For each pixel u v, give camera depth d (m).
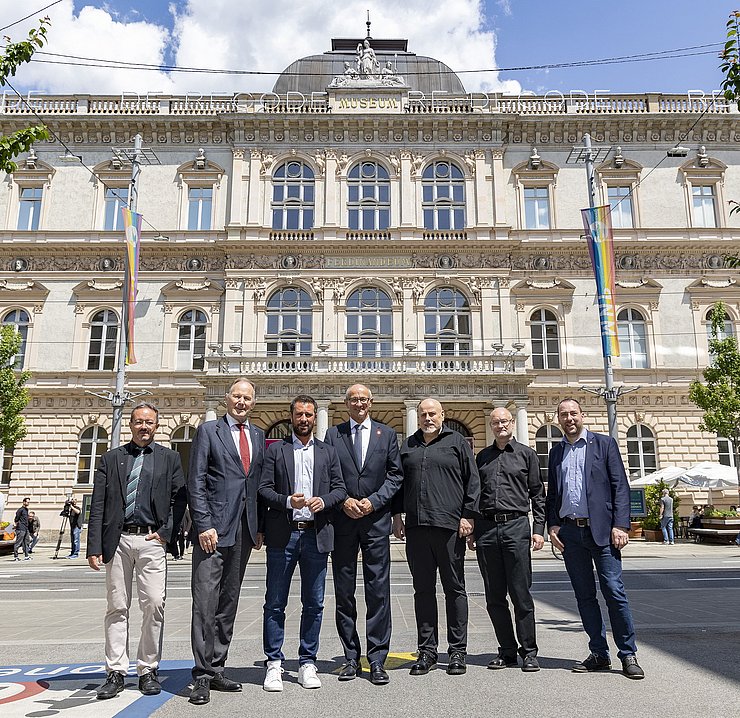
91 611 11.23
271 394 28.86
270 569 6.28
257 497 6.52
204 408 31.78
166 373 31.91
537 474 7.05
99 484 6.17
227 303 32.09
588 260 33.16
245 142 34.03
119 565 6.02
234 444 6.45
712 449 31.59
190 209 34.12
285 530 6.33
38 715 5.02
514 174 34.34
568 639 7.96
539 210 34.25
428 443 6.92
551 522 6.92
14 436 26.89
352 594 6.47
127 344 25.69
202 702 5.34
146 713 5.07
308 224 33.62
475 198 33.59
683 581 14.62
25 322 32.84
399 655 7.23
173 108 34.94
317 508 6.22
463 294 32.50
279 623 6.12
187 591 14.19
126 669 5.89
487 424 30.41
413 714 4.96
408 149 34.03
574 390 31.94
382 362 29.31
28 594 14.04
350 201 33.81
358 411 6.89
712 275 33.19
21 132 11.55
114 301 32.94
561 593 12.62
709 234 33.50
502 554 6.74
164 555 6.22
